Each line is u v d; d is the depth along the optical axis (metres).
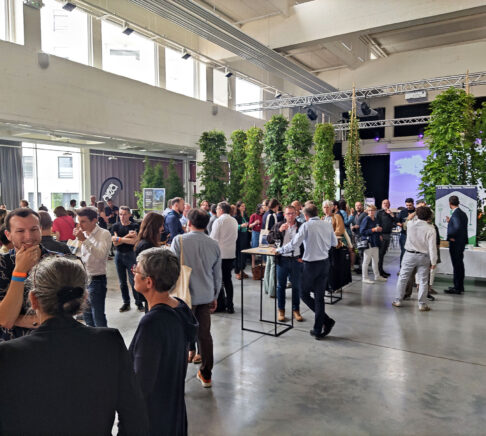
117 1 10.21
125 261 5.04
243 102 15.23
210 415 2.73
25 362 0.97
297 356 3.74
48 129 8.35
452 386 3.15
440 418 2.69
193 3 7.94
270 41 11.83
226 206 5.07
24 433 0.96
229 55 12.62
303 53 14.91
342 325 4.65
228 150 13.50
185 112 11.77
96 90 9.16
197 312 3.11
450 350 3.89
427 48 15.73
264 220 6.33
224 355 3.77
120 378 1.09
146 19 11.12
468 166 7.59
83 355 1.03
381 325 4.65
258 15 11.91
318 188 9.59
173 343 1.57
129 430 1.10
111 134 9.53
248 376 3.33
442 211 7.12
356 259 8.52
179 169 13.15
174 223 5.52
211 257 3.09
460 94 7.36
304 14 11.24
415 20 9.74
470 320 4.84
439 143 7.39
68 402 1.00
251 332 4.41
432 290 6.14
